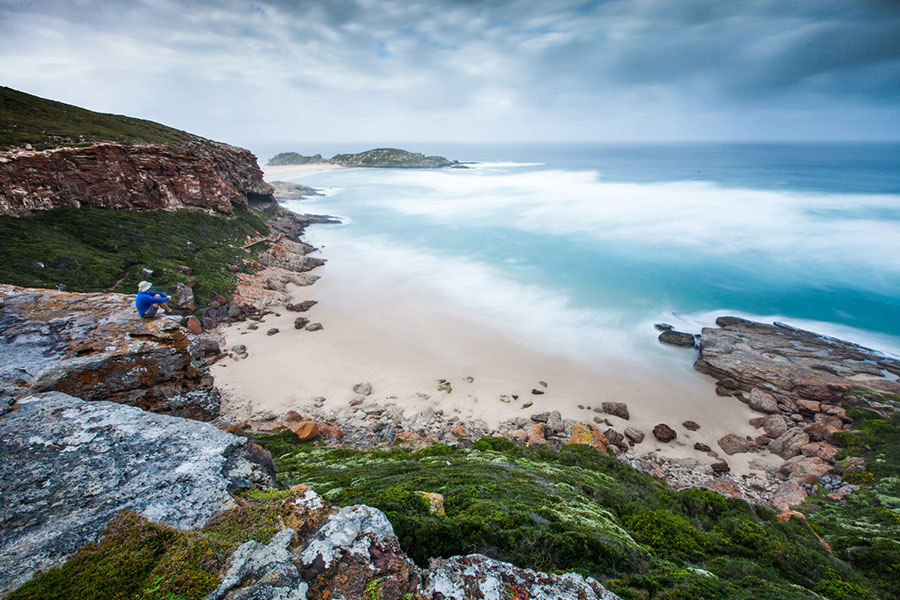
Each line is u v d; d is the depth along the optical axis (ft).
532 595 21.25
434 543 32.22
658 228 270.87
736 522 54.54
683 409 105.19
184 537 19.47
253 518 21.89
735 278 190.29
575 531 38.19
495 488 48.67
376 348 127.95
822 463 83.76
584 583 22.80
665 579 36.65
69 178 160.35
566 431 92.38
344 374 114.11
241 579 17.93
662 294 176.45
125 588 17.04
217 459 25.86
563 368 121.60
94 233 152.25
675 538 48.37
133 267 139.64
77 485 22.12
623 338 140.05
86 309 39.32
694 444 92.73
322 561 19.85
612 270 203.51
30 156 149.79
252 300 152.35
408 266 208.64
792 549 50.26
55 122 181.47
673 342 135.95
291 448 76.02
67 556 18.06
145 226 169.89
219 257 171.53
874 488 72.69
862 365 117.70
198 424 28.89
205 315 136.87
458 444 81.00
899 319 151.43
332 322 143.02
